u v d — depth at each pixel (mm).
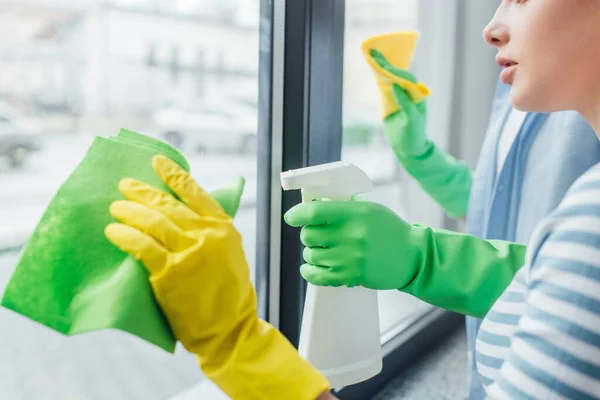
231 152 677
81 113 566
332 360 438
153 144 364
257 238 695
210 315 316
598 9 341
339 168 428
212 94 667
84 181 322
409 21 1111
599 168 344
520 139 623
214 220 331
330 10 659
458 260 474
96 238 309
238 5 647
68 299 291
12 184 520
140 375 641
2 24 501
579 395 301
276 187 667
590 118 381
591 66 355
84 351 603
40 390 558
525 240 617
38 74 530
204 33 657
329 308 440
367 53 665
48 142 540
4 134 512
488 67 1308
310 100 643
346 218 421
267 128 661
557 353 307
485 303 478
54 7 537
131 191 323
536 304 333
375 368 459
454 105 1265
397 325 1017
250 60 653
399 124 692
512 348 342
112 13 583
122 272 293
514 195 636
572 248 323
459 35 1236
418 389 895
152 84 626
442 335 1124
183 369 684
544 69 364
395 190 1196
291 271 682
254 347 331
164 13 628
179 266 298
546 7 354
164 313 306
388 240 431
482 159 707
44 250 298
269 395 323
